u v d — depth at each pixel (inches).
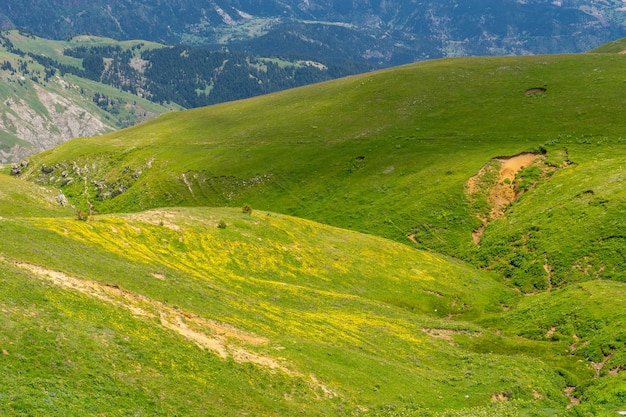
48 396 1016.2
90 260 1914.4
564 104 5423.2
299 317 2198.6
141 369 1286.9
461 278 3250.5
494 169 4485.7
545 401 1777.8
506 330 2568.9
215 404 1295.5
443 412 1562.5
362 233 3907.5
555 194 3794.3
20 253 1704.0
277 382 1512.1
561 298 2623.0
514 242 3516.2
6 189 4680.1
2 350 1104.2
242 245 2935.5
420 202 4394.7
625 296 2421.3
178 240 2736.2
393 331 2324.1
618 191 3383.4
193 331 1625.2
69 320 1337.4
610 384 1756.9
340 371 1717.5
